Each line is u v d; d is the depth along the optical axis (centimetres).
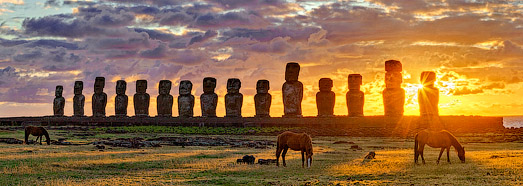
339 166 3041
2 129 7856
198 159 3503
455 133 7200
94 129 9075
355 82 8569
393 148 5016
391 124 7894
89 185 2345
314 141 6250
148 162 3288
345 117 8175
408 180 2402
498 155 3322
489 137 6469
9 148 4319
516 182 2202
